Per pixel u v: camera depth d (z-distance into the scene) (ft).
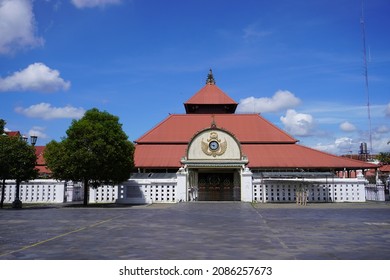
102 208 109.29
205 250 39.70
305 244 43.24
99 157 119.96
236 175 148.05
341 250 39.58
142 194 139.54
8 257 36.11
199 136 141.08
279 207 108.37
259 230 55.31
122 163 126.41
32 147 122.42
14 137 122.31
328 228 57.77
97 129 122.42
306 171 164.66
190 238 47.70
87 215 82.64
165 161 169.07
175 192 139.44
